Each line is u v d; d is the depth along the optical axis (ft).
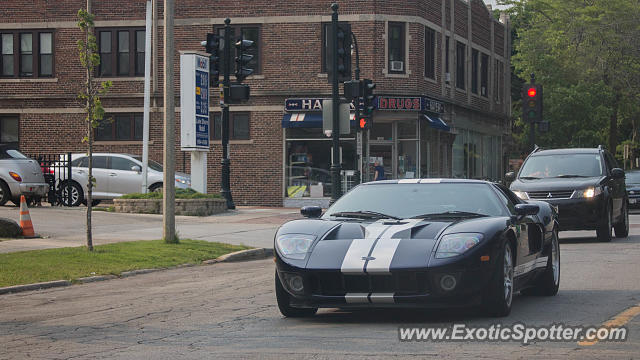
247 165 111.65
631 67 148.05
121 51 114.01
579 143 148.97
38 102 114.52
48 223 70.44
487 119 142.41
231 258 51.62
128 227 69.21
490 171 146.30
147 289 37.96
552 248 32.78
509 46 155.12
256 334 24.97
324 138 110.73
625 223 62.80
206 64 89.45
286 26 110.83
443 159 122.01
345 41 76.02
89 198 50.16
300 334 24.70
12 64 115.24
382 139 111.45
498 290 25.93
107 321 28.81
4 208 82.64
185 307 31.71
